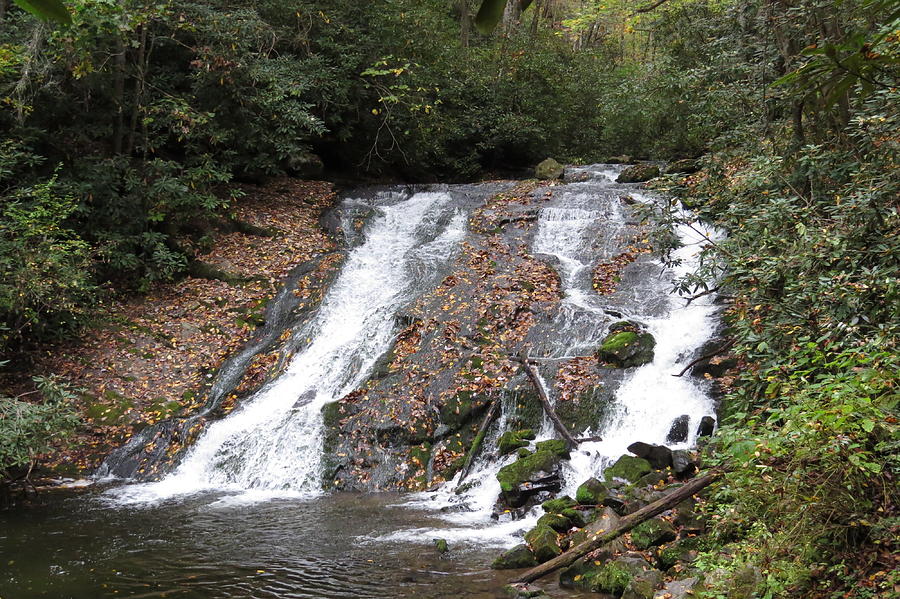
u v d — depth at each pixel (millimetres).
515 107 24594
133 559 6574
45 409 8555
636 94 19734
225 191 16734
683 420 8562
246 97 15211
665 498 5582
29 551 6785
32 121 13039
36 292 10695
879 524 4078
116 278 13664
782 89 8367
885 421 3883
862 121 6426
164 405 11094
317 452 9664
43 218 11594
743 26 11250
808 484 4262
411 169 22250
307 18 18047
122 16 11516
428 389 10273
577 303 11703
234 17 14812
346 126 19375
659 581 5305
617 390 9297
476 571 6188
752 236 7141
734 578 4531
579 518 6891
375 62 18391
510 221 15047
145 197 13680
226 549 6844
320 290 13570
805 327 5844
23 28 12703
